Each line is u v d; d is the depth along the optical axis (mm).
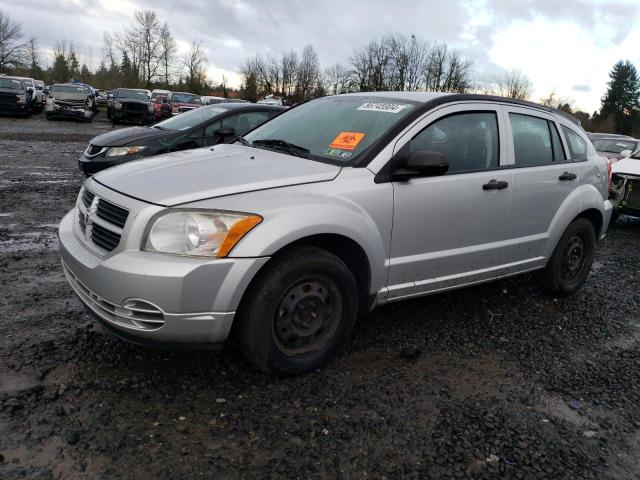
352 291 3252
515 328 4215
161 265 2688
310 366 3199
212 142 8047
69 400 2795
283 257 2961
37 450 2410
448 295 4801
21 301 3975
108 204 3020
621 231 8836
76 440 2492
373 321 4113
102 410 2736
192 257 2740
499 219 4062
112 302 2768
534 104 4598
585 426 2957
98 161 7648
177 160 3510
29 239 5594
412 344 3781
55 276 4559
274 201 2945
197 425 2684
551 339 4070
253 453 2518
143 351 3334
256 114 8414
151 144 7785
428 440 2717
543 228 4484
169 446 2514
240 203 2869
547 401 3180
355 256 3336
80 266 2945
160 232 2760
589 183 4887
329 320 3260
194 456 2463
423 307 4477
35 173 9805
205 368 3207
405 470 2488
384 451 2607
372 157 3404
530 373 3508
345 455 2557
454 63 49219
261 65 65000
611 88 90625
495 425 2889
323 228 3014
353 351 3604
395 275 3535
